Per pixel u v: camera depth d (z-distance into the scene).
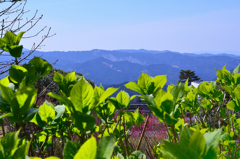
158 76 1.22
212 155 0.46
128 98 1.33
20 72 1.24
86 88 0.77
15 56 1.41
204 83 1.79
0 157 0.50
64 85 1.28
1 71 3.80
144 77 1.23
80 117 0.77
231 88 1.52
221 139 1.42
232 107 1.19
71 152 0.61
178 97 1.01
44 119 1.08
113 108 1.39
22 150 0.49
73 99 0.78
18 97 0.80
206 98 1.79
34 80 1.27
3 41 1.38
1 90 0.79
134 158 1.06
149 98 0.97
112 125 1.58
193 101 1.66
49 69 1.38
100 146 0.46
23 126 0.83
